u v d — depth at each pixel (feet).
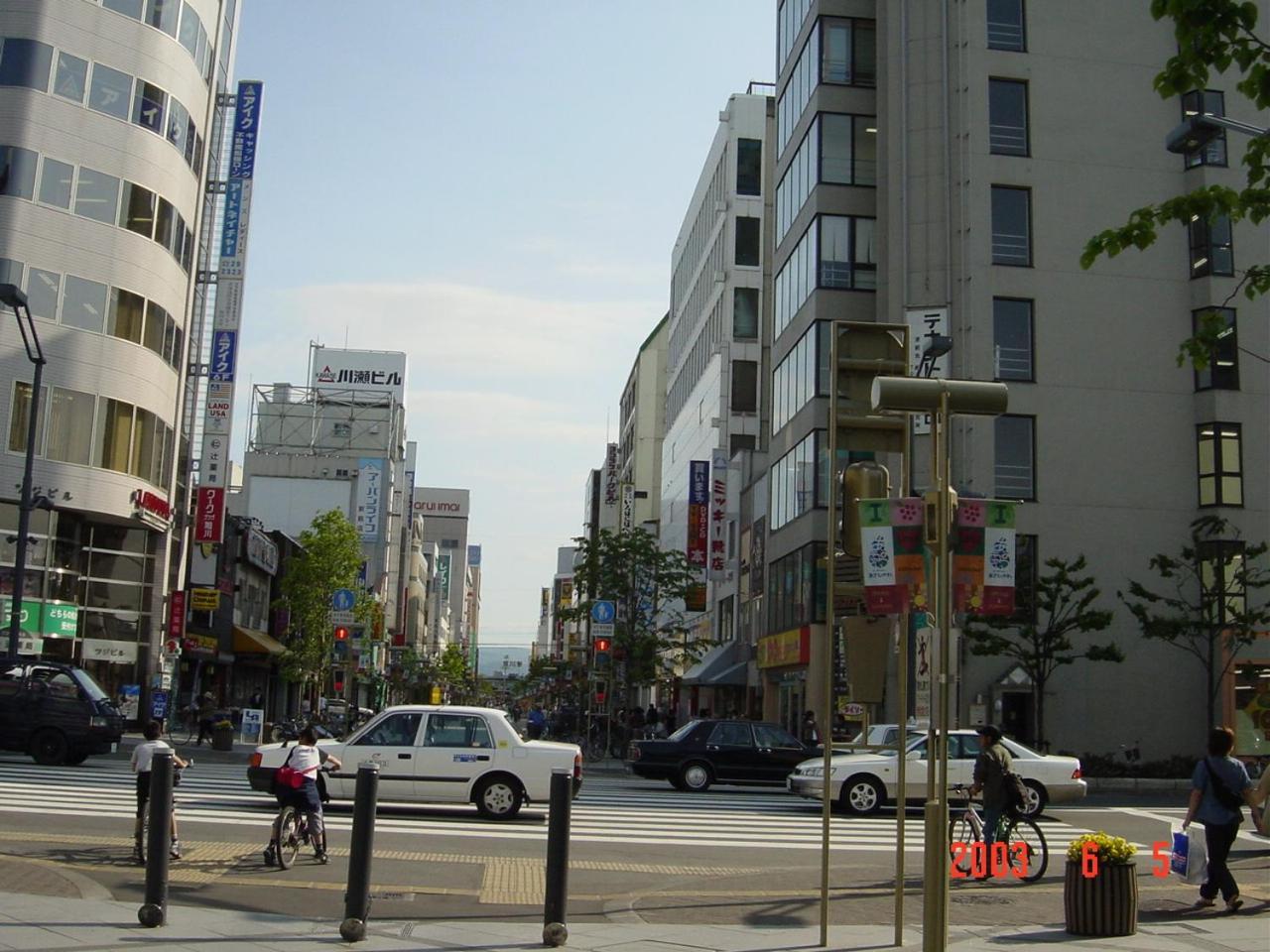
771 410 160.04
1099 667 120.06
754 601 171.01
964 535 32.96
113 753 107.65
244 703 214.69
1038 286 125.08
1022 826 51.75
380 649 330.13
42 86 126.21
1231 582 113.39
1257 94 28.07
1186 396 124.88
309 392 359.05
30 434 103.55
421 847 53.78
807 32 148.36
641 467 331.36
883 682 37.06
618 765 133.39
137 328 132.46
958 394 32.53
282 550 235.20
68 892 37.50
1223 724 119.44
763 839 63.36
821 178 139.44
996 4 130.52
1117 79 129.90
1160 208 29.86
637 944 33.37
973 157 126.93
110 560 134.51
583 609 156.66
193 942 30.71
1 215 122.62
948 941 34.68
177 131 138.62
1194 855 42.47
